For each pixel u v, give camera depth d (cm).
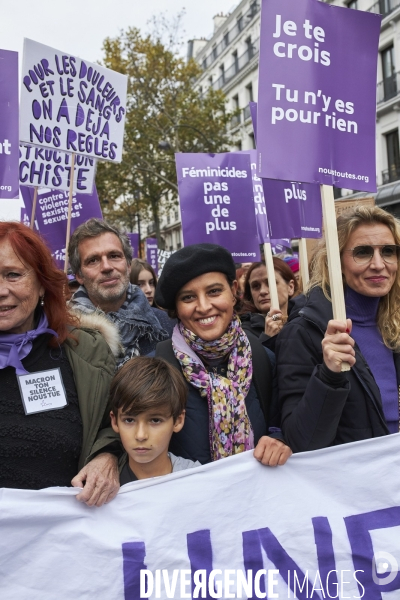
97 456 172
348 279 199
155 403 165
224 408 182
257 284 389
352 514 177
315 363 185
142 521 168
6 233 172
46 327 179
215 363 195
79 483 164
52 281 181
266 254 351
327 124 183
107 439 176
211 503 172
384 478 179
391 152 1983
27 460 164
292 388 182
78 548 163
